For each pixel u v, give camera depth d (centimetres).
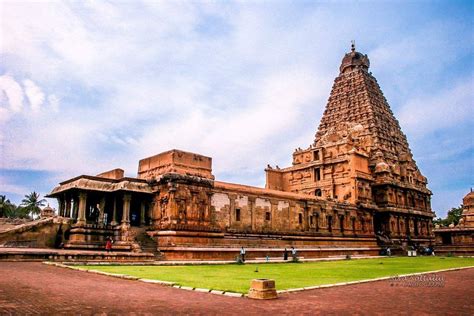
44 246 4216
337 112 9538
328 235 6469
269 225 5647
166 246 4284
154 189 4753
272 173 8606
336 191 7738
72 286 1864
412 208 8612
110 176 5322
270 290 1700
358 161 7744
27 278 2064
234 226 5175
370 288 2164
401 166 8825
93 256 3431
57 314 1244
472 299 1792
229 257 4712
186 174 4741
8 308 1295
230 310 1400
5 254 2997
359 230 7175
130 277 2264
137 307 1413
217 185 5028
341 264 4372
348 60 9906
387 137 8856
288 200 6025
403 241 7981
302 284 2266
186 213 4584
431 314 1411
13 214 10375
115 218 4672
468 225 9456
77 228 4303
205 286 2041
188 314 1316
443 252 8469
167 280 2278
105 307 1391
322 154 8112
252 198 5500
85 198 4472
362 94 9188
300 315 1338
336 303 1606
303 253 5725
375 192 8175
